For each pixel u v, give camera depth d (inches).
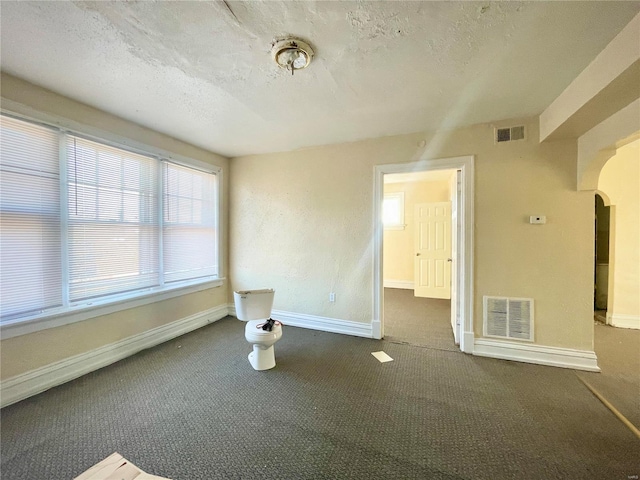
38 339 86.0
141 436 67.7
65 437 66.9
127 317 111.9
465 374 98.0
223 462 60.3
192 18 57.2
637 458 60.9
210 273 154.6
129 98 92.3
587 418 74.3
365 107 98.0
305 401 82.4
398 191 260.1
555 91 86.7
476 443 65.7
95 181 100.7
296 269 149.5
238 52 68.3
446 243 219.0
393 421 73.5
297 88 85.6
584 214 100.7
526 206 106.7
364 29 60.1
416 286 227.1
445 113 103.0
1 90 77.4
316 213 144.1
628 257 145.5
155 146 122.0
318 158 142.9
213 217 156.7
